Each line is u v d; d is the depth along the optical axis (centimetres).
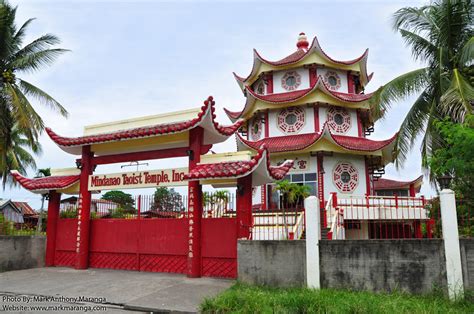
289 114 2691
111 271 1579
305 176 2444
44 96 2503
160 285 1278
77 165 1711
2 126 2336
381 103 2014
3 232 1938
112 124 1661
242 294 990
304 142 2478
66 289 1273
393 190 3666
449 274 986
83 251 1648
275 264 1172
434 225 1319
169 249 1525
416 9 2002
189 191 1442
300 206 2345
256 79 2955
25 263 1695
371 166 2700
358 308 840
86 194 1683
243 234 1334
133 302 1087
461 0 1869
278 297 944
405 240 1043
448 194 1027
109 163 1678
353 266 1074
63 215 1922
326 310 852
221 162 1410
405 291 1019
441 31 1942
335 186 2445
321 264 1105
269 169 1359
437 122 1322
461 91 1658
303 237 1697
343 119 2683
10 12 2356
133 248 1598
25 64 2411
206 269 1408
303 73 2781
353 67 2825
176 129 1423
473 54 1700
